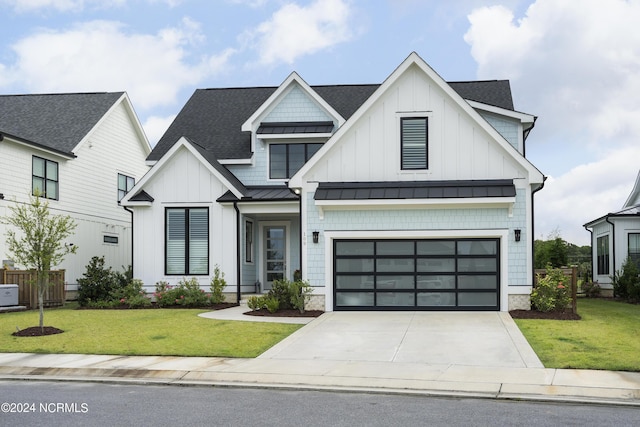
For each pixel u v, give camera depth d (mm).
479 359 12062
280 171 24750
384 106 19375
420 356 12414
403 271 19125
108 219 28875
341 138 19422
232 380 10711
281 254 24672
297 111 25031
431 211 18812
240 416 8398
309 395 9742
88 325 16453
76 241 26109
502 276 18500
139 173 32281
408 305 19031
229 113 27922
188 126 27344
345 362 11953
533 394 9617
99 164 28141
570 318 17078
